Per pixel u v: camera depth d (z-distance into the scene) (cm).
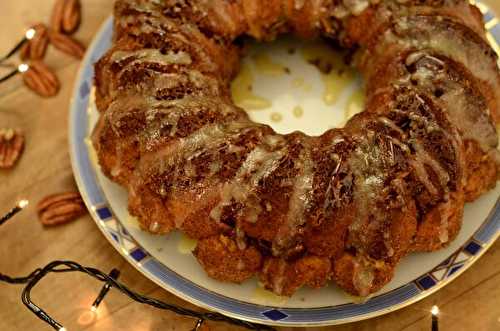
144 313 47
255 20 50
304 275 43
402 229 42
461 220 45
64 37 56
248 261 44
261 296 45
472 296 46
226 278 45
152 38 47
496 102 47
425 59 45
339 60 53
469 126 44
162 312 47
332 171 42
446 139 43
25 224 50
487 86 47
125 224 47
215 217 43
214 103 46
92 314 47
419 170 43
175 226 45
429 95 44
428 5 48
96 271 45
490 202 47
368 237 42
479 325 46
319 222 42
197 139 44
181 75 46
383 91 46
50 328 47
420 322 46
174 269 46
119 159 45
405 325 46
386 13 48
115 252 49
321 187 42
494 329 46
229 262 44
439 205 43
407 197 42
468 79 45
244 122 45
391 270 43
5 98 55
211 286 45
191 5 48
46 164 52
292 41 54
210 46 49
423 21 47
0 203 51
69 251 49
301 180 42
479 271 47
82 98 51
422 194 43
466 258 45
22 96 55
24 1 58
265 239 43
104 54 50
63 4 58
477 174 45
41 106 54
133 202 45
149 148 44
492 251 47
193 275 45
